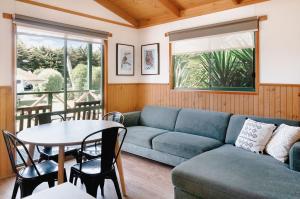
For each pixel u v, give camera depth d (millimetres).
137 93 5098
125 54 4770
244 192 1808
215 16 3842
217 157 2506
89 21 4125
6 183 2938
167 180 2977
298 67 3076
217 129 3396
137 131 3852
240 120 3211
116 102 4652
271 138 2682
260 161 2385
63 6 3738
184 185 2164
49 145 2066
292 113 3131
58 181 2229
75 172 2320
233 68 3756
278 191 1771
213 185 1967
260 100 3404
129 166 3445
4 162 3113
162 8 4285
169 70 4484
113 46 4547
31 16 3355
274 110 3283
